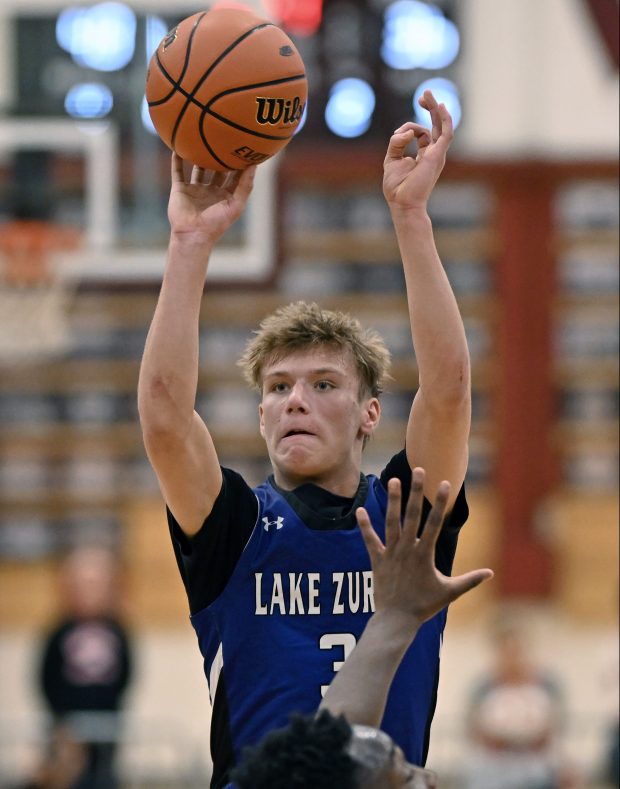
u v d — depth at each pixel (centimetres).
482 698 1312
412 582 435
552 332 2272
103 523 2220
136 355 2245
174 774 1319
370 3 2175
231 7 565
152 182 1544
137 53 1559
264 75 544
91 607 1465
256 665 511
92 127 1512
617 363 2267
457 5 2195
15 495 2223
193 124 543
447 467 523
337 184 2245
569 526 2139
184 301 511
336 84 2192
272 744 382
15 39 1554
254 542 520
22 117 1524
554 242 2266
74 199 1531
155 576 2103
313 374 525
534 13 2236
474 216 2278
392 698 508
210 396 2236
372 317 2245
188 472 509
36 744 1295
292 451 521
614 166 2231
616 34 2228
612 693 1489
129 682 1452
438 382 513
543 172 2242
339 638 512
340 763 376
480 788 1243
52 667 1432
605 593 2095
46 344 1430
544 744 1259
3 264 1427
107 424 2242
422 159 523
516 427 2259
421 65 2198
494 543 2206
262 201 1551
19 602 2108
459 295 2277
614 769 1277
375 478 549
